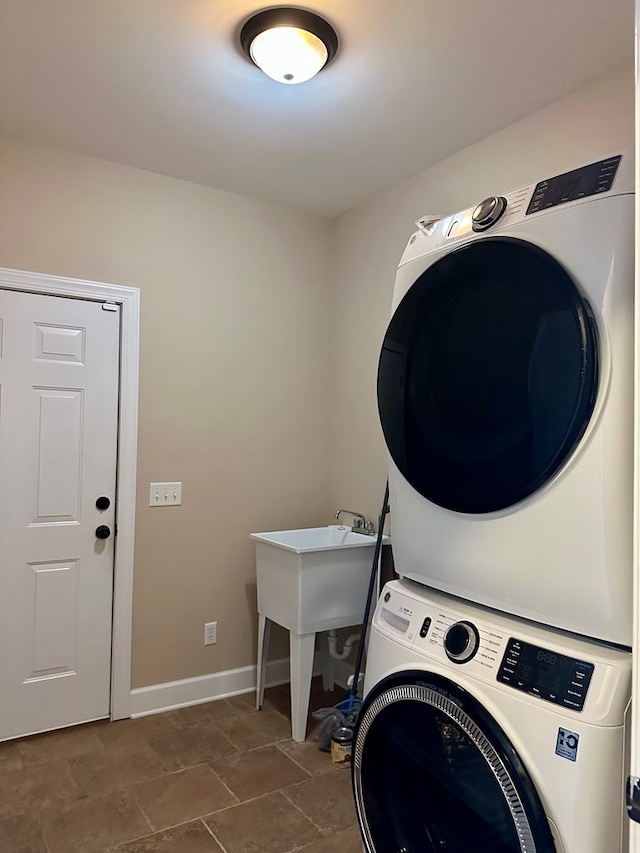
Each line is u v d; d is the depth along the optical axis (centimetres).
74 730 263
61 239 262
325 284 339
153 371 284
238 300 309
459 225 136
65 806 208
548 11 173
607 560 97
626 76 198
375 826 131
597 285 101
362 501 311
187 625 293
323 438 338
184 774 229
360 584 269
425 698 119
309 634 255
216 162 273
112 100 224
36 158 256
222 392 304
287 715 280
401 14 175
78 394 266
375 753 134
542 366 107
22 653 255
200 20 179
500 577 115
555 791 95
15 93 220
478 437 120
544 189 116
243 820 202
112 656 274
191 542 295
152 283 284
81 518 267
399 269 151
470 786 111
